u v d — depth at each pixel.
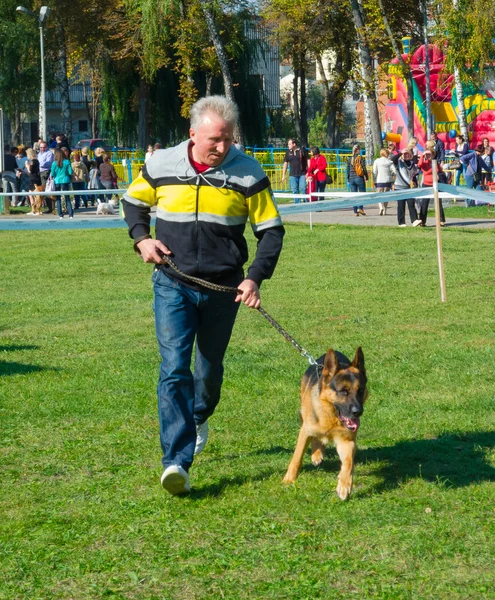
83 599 3.58
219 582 3.67
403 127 36.91
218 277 4.68
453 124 35.62
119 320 9.91
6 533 4.22
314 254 15.29
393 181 22.84
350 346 8.30
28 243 18.55
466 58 31.75
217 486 4.83
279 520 4.33
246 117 48.16
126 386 6.98
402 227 19.52
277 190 30.45
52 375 7.37
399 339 8.54
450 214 22.94
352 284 11.98
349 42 42.84
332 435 4.70
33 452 5.45
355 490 4.77
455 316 9.66
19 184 26.69
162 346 4.65
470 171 24.28
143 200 4.77
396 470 5.08
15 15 42.06
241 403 6.45
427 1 35.84
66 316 10.21
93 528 4.26
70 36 44.47
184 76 41.75
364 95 37.78
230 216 4.65
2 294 11.88
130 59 43.12
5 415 6.23
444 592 3.54
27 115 49.56
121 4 41.88
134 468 5.13
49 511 4.51
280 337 8.79
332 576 3.70
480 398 6.45
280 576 3.72
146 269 14.27
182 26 38.69
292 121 72.25
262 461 5.26
